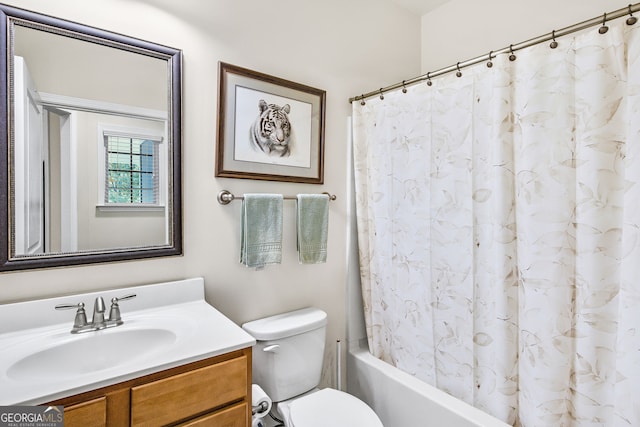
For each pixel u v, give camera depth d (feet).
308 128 6.01
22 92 3.70
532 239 4.23
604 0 5.09
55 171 3.91
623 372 3.57
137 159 4.41
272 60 5.57
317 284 6.28
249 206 5.11
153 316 4.25
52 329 3.79
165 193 4.61
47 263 3.84
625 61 3.61
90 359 3.66
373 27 6.94
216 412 3.43
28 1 3.73
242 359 3.59
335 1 6.37
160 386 3.10
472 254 4.98
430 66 7.65
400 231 5.97
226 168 5.09
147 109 4.45
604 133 3.72
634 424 3.49
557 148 4.04
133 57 4.36
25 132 3.72
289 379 5.22
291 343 5.21
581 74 3.88
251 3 5.33
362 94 6.79
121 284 4.35
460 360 5.17
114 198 4.27
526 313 4.33
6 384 2.73
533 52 4.17
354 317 6.79
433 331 5.51
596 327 3.82
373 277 6.48
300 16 5.89
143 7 4.42
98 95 4.14
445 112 5.26
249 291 5.44
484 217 4.85
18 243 3.70
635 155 3.45
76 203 4.03
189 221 4.83
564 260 4.04
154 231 4.55
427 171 5.53
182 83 4.69
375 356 6.48
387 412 5.87
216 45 4.99
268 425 5.24
